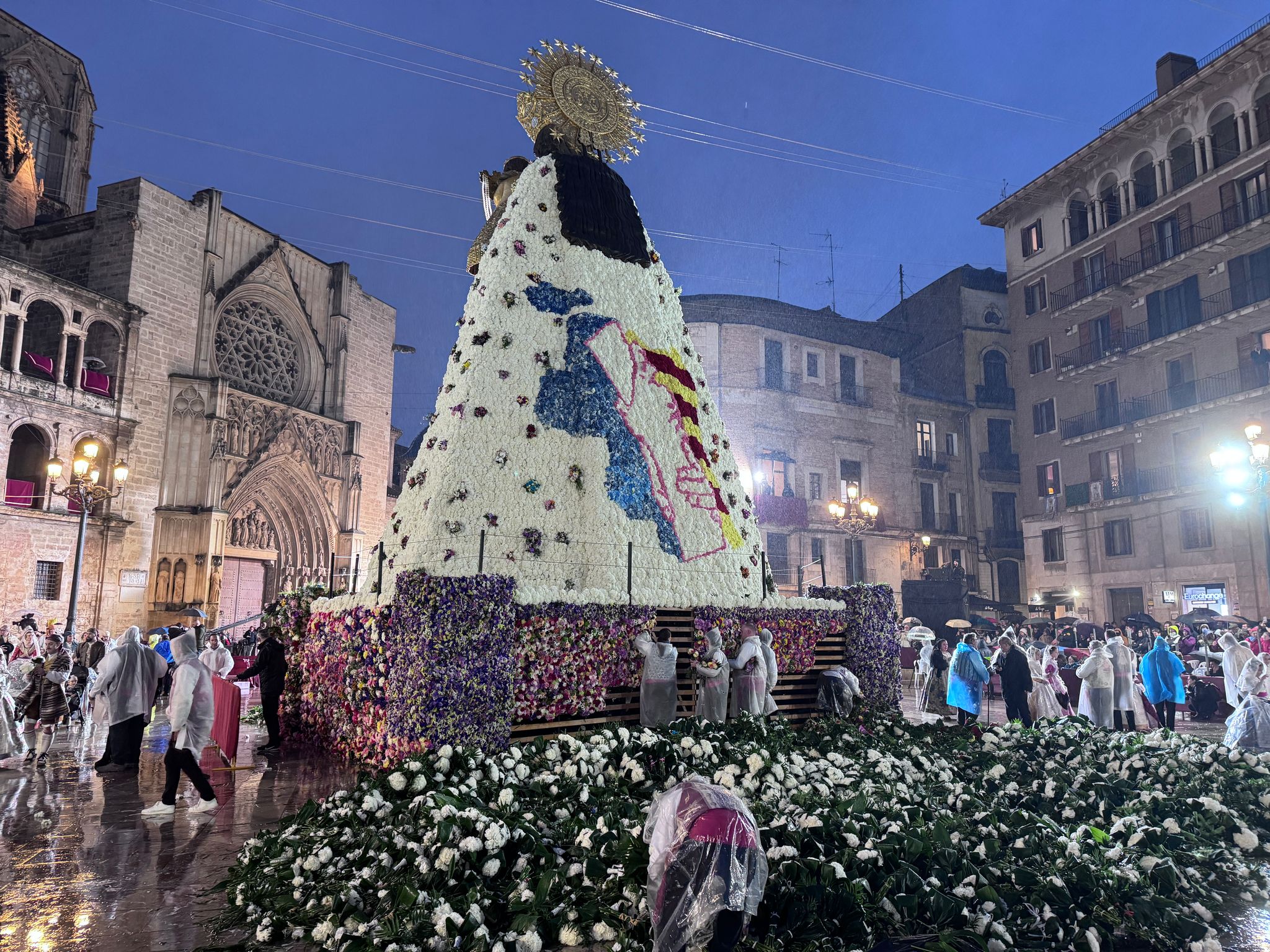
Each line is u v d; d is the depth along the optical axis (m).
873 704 12.84
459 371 11.95
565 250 13.10
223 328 32.56
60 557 25.55
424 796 6.25
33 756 10.64
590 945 4.79
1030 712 13.23
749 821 4.11
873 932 4.77
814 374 40.06
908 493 41.62
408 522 11.30
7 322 25.59
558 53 14.30
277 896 5.23
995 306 46.78
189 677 7.89
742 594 12.61
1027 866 5.77
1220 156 32.25
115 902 5.40
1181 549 32.31
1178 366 33.59
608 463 11.91
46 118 35.50
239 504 32.06
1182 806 7.61
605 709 10.53
